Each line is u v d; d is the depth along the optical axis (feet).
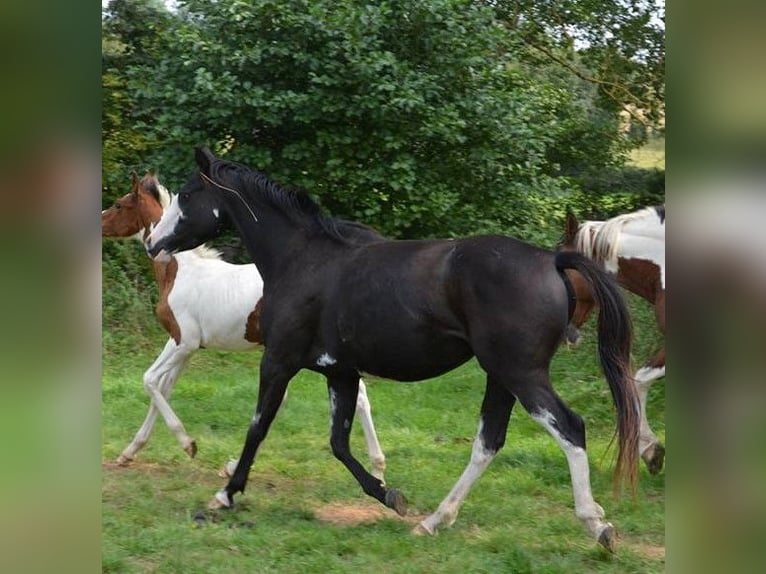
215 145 31.40
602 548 13.48
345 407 16.07
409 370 14.61
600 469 19.58
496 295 13.38
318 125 31.48
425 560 13.41
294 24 29.63
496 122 32.09
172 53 31.99
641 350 26.35
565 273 13.70
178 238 17.34
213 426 23.35
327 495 17.57
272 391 15.84
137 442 19.43
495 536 14.44
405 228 32.83
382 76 30.40
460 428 24.17
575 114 45.06
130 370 29.48
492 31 32.89
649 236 19.31
